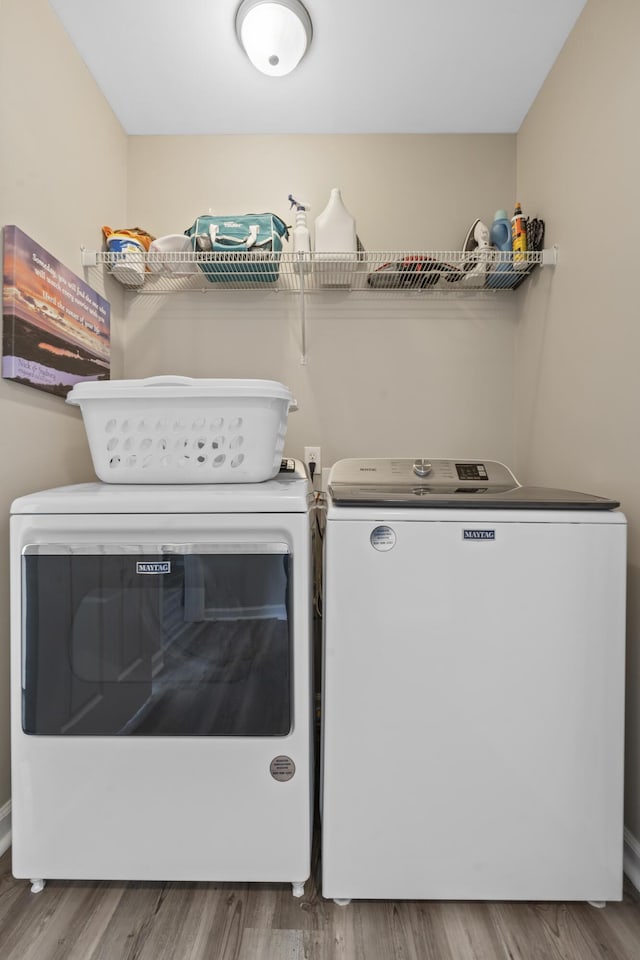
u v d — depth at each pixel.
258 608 1.21
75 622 1.21
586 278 1.58
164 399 1.38
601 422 1.49
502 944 1.12
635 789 1.31
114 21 1.61
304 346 2.04
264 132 2.16
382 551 1.19
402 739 1.19
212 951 1.09
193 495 1.21
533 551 1.19
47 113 1.55
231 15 1.59
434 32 1.65
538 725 1.19
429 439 2.16
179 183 2.17
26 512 1.21
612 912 1.21
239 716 1.21
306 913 1.19
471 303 2.16
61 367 1.60
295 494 1.23
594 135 1.53
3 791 1.36
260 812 1.21
